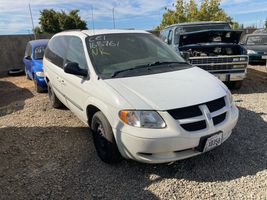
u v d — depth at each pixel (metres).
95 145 3.84
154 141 2.91
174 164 3.53
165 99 3.07
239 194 2.88
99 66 3.80
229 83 7.30
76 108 4.37
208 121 3.06
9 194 3.16
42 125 5.29
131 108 3.04
